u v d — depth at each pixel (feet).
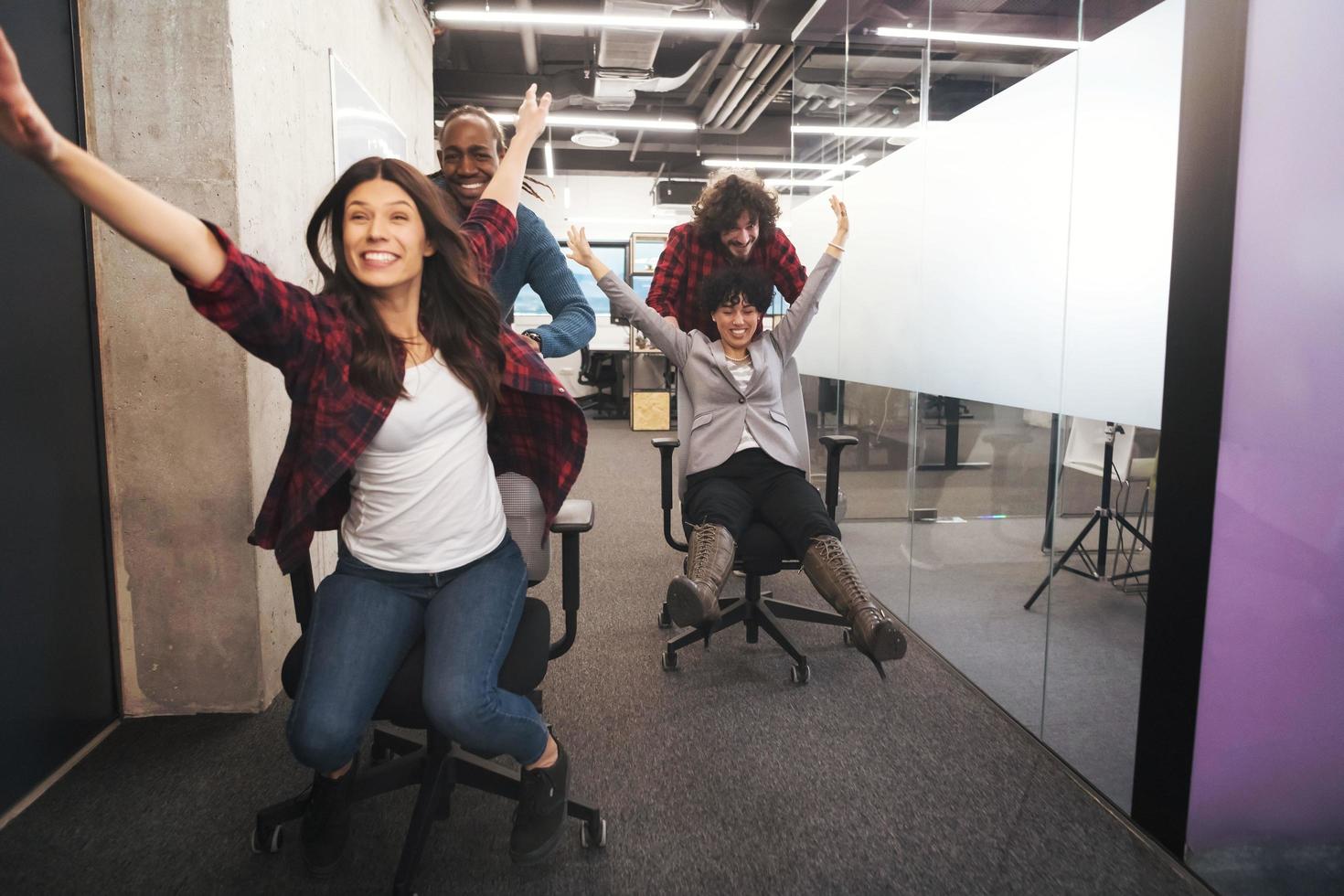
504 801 5.24
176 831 4.79
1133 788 4.97
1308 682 4.27
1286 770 4.36
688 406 7.56
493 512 4.42
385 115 10.49
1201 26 4.25
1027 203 6.33
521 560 4.52
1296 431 4.14
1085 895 4.35
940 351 7.89
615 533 12.76
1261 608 4.31
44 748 5.23
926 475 8.25
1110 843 4.83
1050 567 6.08
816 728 6.29
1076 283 5.71
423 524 4.09
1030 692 6.30
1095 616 5.52
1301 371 4.07
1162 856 4.70
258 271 3.45
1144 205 4.99
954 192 7.55
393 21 11.50
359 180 3.85
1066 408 5.86
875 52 9.46
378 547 4.11
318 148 7.57
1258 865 4.46
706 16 16.34
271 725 6.09
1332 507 4.12
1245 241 4.12
